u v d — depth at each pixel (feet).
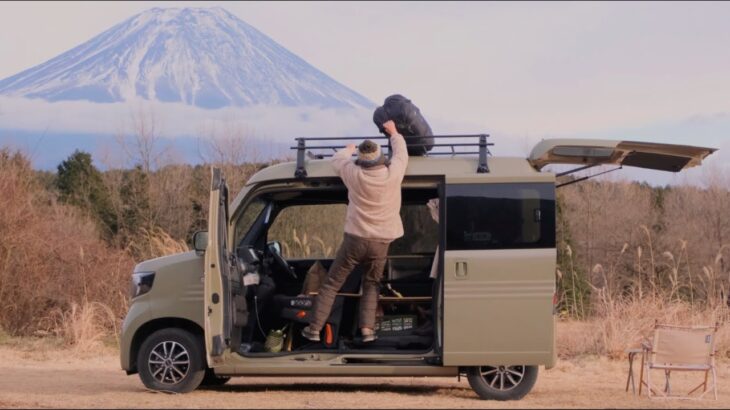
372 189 29.91
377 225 30.09
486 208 29.84
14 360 48.88
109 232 100.27
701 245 99.04
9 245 58.39
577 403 29.22
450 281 29.58
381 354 30.40
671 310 50.26
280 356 30.76
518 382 30.22
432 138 31.01
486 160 30.40
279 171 31.68
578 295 59.67
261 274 33.19
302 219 36.47
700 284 56.85
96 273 59.16
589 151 31.04
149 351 31.48
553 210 29.66
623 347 47.80
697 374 42.96
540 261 29.45
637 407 28.22
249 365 30.71
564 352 49.32
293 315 32.19
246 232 33.19
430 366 30.27
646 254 82.23
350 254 30.32
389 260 32.81
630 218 103.65
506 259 29.50
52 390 33.35
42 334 57.72
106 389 33.68
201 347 31.30
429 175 30.42
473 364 29.53
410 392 33.24
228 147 96.58
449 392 33.42
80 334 53.16
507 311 29.43
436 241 32.89
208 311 29.55
